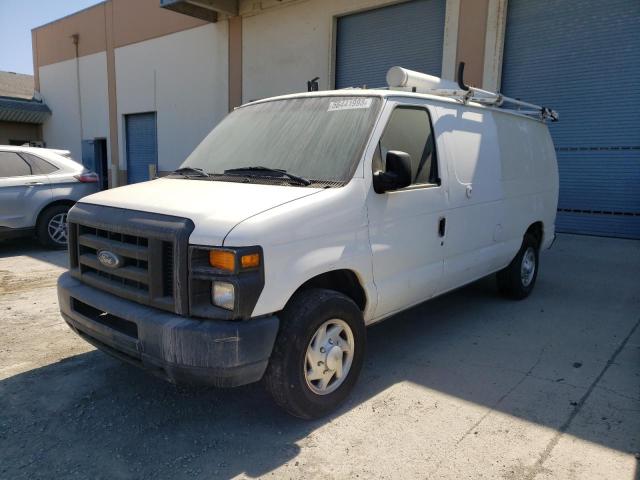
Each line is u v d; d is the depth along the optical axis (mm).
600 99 9352
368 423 3293
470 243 4707
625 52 9008
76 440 3109
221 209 2986
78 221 3500
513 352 4469
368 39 12320
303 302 3131
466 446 3045
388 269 3734
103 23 19750
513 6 10070
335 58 12930
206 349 2736
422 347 4578
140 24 18125
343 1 12367
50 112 23547
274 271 2895
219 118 15898
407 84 4547
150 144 18781
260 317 2896
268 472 2805
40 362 4219
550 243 6527
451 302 5930
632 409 3477
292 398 3076
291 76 13750
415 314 5504
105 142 21188
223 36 15375
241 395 3662
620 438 3125
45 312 5527
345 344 3412
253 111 4473
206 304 2863
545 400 3604
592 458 2930
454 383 3867
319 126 3871
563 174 9922
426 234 4086
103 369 4074
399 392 3717
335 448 3021
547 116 6383
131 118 19453
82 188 9023
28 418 3354
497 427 3252
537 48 9891
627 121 9133
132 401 3570
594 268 7395
